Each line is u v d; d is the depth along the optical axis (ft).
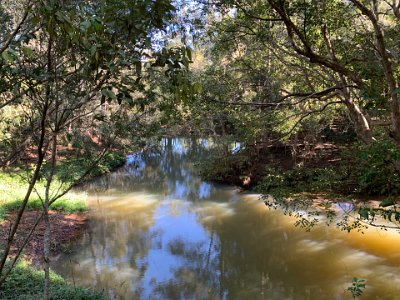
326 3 26.55
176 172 100.94
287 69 40.73
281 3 22.22
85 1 9.42
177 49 10.43
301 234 51.98
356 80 22.38
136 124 16.72
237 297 38.34
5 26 11.53
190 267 45.62
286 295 38.24
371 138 30.30
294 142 77.05
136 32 9.94
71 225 57.98
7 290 31.65
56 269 44.01
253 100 44.78
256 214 62.54
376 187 31.68
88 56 10.38
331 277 40.57
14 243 46.19
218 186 81.82
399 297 35.14
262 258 47.11
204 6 28.84
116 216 64.49
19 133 14.05
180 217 63.67
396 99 19.15
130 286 40.52
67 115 11.62
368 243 46.73
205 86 34.94
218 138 78.84
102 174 96.63
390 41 27.63
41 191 64.80
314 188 34.47
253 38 35.58
